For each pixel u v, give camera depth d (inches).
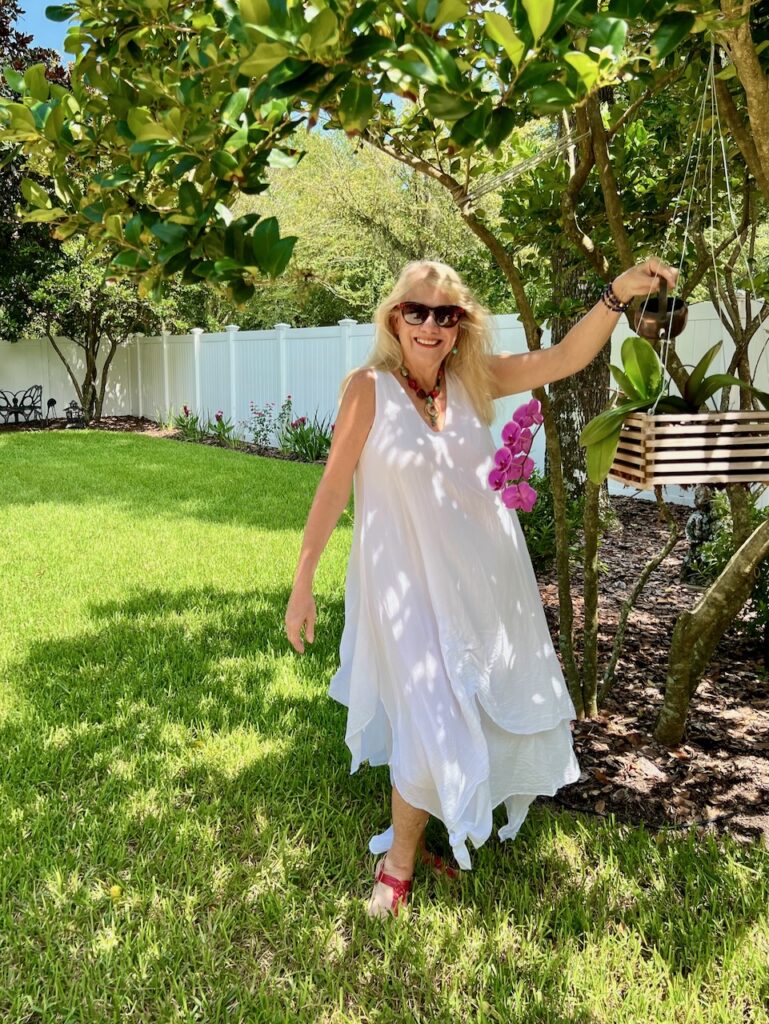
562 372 86.0
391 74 57.8
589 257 116.3
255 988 75.1
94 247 84.0
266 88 51.4
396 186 650.2
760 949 78.9
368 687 86.2
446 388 85.7
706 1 56.0
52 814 100.3
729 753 117.6
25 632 165.0
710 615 111.8
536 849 96.2
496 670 83.1
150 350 646.5
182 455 440.8
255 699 134.8
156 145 63.3
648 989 73.5
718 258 145.2
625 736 123.1
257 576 207.6
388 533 80.9
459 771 77.6
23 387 666.2
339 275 716.7
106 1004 73.0
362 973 76.7
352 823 100.0
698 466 77.1
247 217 62.5
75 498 308.5
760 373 230.2
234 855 94.0
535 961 77.5
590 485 120.3
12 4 506.6
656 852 93.9
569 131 118.0
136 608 181.3
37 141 80.4
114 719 126.5
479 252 219.3
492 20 45.4
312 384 481.7
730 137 122.3
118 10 74.5
